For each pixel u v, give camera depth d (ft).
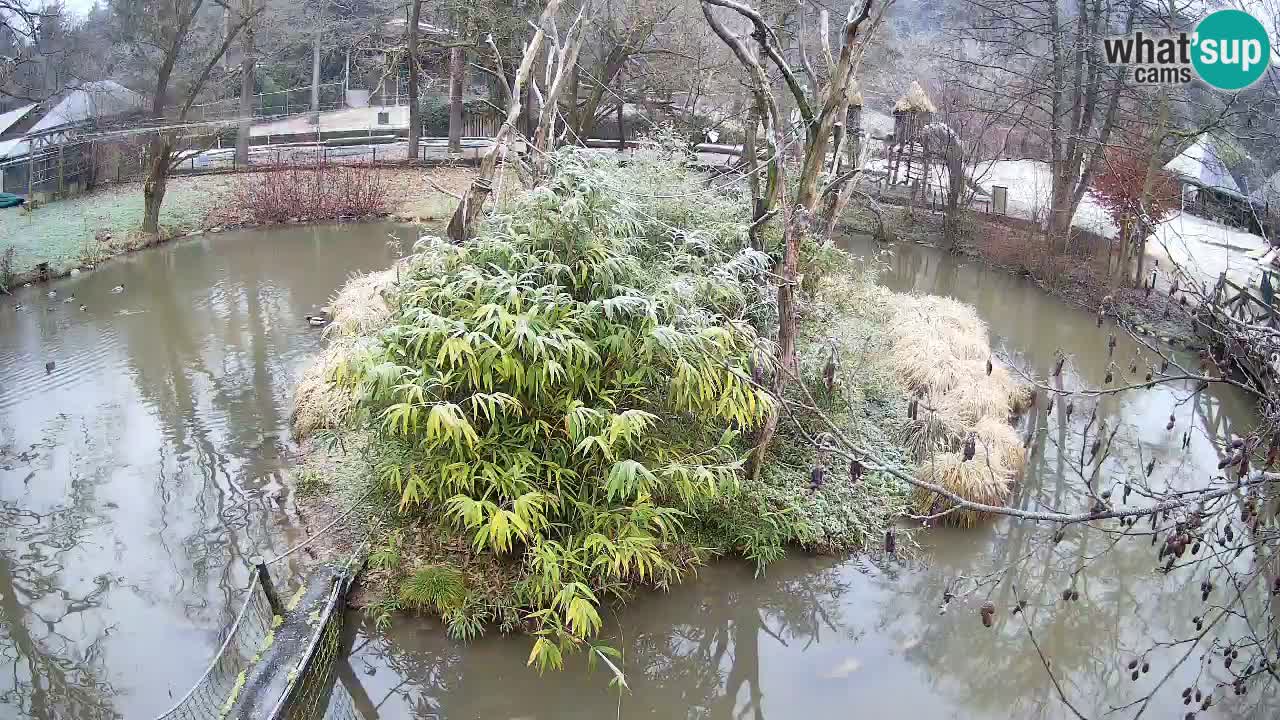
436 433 17.57
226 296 43.57
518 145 57.62
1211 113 41.50
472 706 17.58
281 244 54.49
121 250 50.88
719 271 21.61
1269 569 21.26
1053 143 48.83
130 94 67.15
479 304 19.25
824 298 32.78
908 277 50.31
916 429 26.43
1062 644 19.93
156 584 21.35
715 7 58.29
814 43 57.77
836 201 28.81
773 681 18.83
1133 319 38.73
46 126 66.90
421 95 90.27
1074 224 51.29
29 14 46.11
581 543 19.08
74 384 32.81
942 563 22.48
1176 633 20.21
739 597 21.08
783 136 25.93
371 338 20.40
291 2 75.31
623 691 18.19
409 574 20.18
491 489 18.35
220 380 33.12
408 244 55.16
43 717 17.42
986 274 50.44
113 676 18.48
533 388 18.67
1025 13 61.00
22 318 40.01
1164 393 32.55
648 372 19.61
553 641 18.76
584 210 19.74
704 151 60.13
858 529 22.90
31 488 25.61
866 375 29.12
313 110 95.35
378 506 22.41
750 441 23.97
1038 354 37.11
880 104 80.23
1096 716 17.65
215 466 26.63
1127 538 23.75
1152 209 39.24
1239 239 45.06
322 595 19.33
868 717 17.75
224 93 77.87
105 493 25.31
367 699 17.61
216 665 17.62
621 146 67.87
